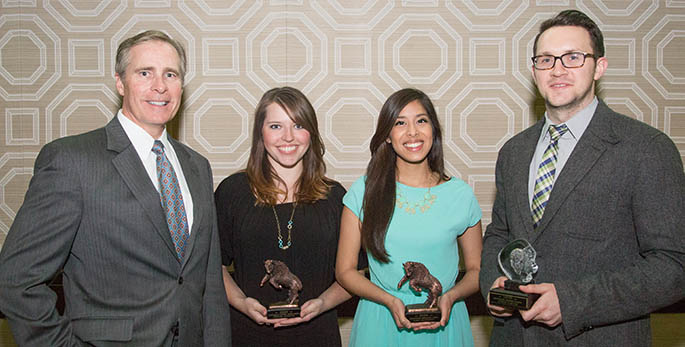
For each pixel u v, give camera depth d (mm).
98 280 1276
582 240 1302
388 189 1735
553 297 1258
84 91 2457
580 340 1301
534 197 1436
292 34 2445
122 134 1370
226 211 1853
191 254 1423
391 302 1620
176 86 1423
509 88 2477
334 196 1871
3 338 2471
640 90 2492
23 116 2473
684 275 1182
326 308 1745
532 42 2463
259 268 1779
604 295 1225
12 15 2445
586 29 1358
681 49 2484
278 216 1799
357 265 1872
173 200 1412
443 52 2461
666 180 1217
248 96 2459
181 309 1359
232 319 1786
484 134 2492
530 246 1349
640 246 1268
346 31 2447
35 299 1183
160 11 2432
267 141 1790
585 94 1357
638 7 2463
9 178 2488
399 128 1705
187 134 2467
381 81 2463
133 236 1292
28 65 2459
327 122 2475
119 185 1294
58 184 1224
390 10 2445
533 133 1559
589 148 1327
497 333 1550
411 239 1693
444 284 1711
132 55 1368
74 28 2439
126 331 1261
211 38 2441
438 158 1812
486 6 2453
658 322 2584
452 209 1729
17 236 1194
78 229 1269
